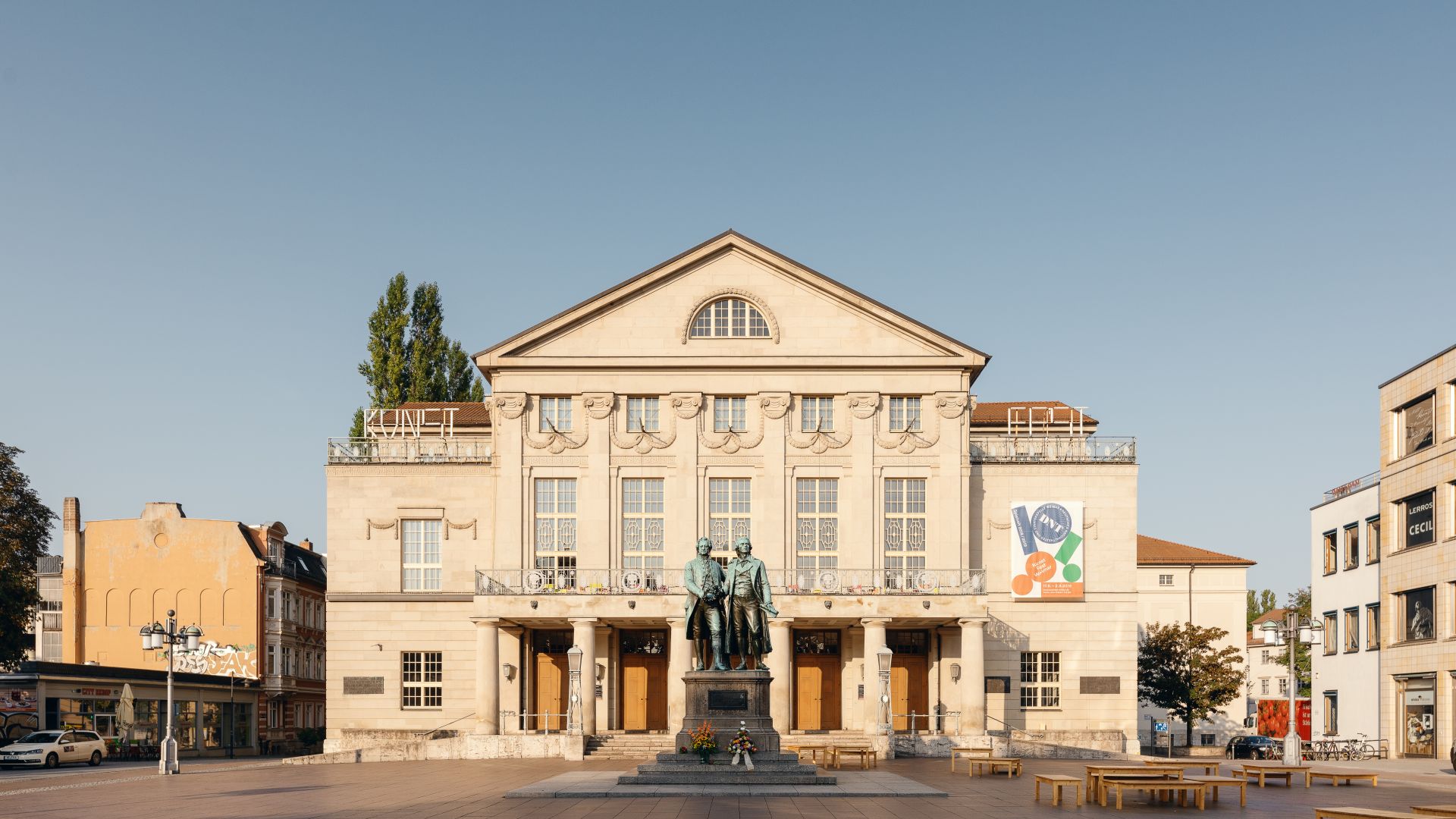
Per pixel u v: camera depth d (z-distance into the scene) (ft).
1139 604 298.35
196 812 89.76
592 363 196.13
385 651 200.03
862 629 195.72
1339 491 223.10
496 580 185.57
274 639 265.13
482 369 197.57
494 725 181.06
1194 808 91.66
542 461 195.62
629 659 197.98
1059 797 94.68
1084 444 206.90
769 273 198.39
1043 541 199.52
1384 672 198.70
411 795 103.45
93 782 130.21
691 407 195.42
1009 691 197.36
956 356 196.34
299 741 270.67
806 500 195.72
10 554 204.95
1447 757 179.93
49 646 276.82
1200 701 252.62
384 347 283.79
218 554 261.44
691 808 86.79
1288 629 144.66
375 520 202.18
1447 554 181.47
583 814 82.74
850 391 196.65
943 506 193.88
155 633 146.10
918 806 90.53
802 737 179.32
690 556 192.54
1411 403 195.21
